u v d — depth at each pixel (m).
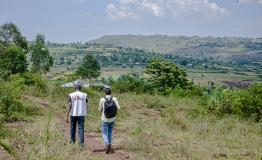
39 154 10.42
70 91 30.42
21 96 24.36
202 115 23.23
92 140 15.47
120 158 12.61
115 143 15.01
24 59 44.09
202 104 25.77
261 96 25.22
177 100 33.25
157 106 29.78
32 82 31.44
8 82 28.50
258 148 14.98
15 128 14.61
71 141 13.20
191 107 28.36
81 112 13.38
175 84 48.12
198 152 13.82
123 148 14.08
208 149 14.31
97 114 22.34
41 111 21.05
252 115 22.66
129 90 45.25
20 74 33.47
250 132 18.61
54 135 13.09
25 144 11.49
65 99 27.61
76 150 12.09
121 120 21.64
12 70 42.75
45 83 30.66
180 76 48.88
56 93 28.66
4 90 20.69
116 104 13.49
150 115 25.03
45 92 28.78
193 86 46.62
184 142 14.93
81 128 13.50
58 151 10.85
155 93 42.12
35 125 14.97
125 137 16.47
